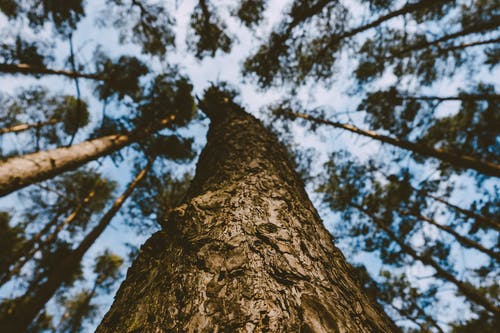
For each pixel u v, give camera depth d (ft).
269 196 4.93
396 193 29.32
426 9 22.49
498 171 15.97
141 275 3.92
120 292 3.85
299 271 3.26
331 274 3.55
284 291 2.86
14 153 26.71
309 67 26.43
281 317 2.51
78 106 14.17
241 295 2.75
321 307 2.75
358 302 3.30
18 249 34.09
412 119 24.89
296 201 5.26
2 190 9.45
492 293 27.53
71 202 38.19
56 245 31.73
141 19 24.70
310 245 3.97
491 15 21.35
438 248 28.37
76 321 42.50
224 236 3.69
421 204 28.99
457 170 25.82
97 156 17.74
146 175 31.04
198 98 15.42
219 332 2.39
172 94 28.43
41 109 32.83
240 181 5.46
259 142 8.16
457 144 23.30
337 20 22.79
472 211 25.22
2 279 28.14
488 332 23.63
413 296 29.07
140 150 29.58
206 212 4.43
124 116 25.25
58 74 22.75
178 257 3.65
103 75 24.22
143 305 3.13
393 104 25.09
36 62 21.91
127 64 24.88
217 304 2.69
